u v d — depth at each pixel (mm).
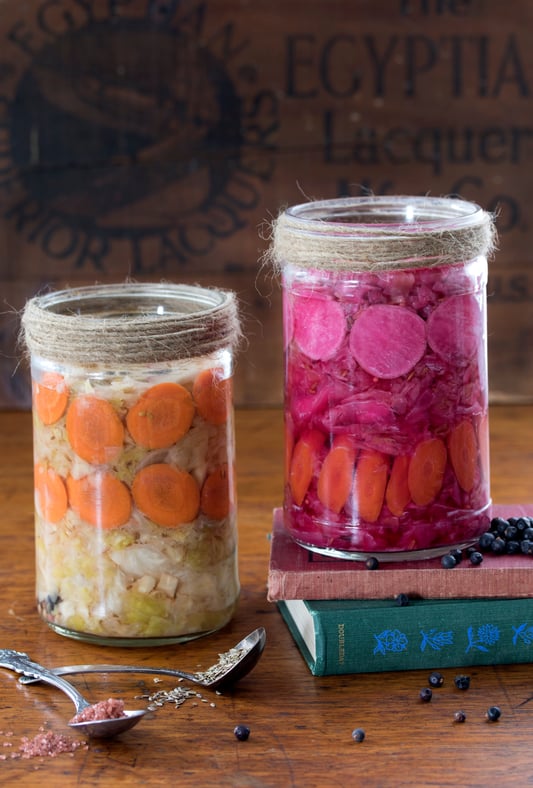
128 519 1200
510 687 1168
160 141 2104
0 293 2150
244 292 2158
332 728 1096
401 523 1189
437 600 1194
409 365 1153
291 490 1252
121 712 1073
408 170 2113
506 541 1248
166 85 2084
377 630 1181
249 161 2107
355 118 2094
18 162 2109
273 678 1194
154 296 1324
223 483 1248
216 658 1228
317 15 2061
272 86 2084
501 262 2150
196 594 1238
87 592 1228
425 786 1000
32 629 1309
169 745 1072
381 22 2062
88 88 2086
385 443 1170
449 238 1144
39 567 1282
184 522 1214
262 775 1021
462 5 2062
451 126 2102
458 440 1194
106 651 1248
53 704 1152
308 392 1195
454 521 1210
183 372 1187
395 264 1133
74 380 1176
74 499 1206
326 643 1177
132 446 1179
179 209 2125
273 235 1277
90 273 2150
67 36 2070
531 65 2086
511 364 2189
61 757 1056
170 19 2064
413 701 1145
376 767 1029
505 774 1018
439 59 2076
